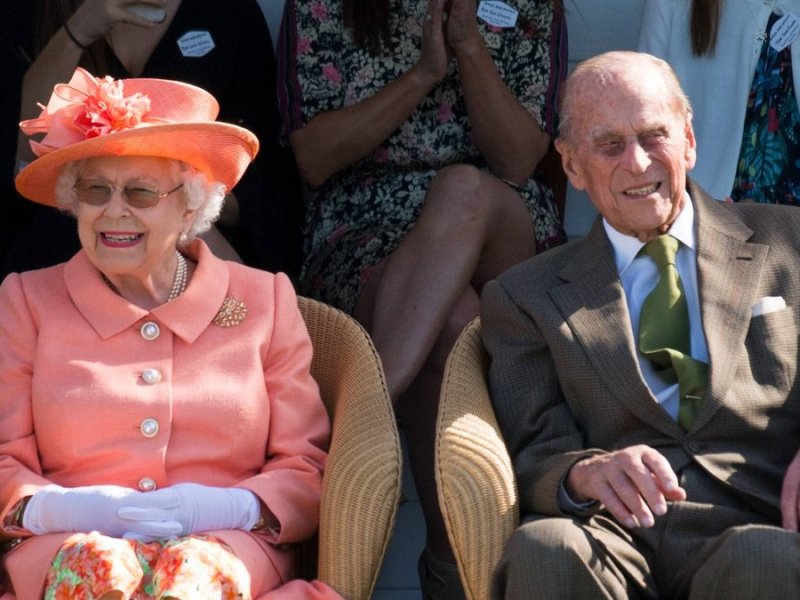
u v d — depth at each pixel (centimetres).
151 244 1377
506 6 1870
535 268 1471
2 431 1362
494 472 1330
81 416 1355
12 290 1412
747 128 1903
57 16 1738
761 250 1419
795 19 1875
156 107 1382
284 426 1412
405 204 1845
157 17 1695
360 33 1852
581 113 1415
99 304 1395
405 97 1797
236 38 1922
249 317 1435
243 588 1263
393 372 1582
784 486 1297
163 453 1355
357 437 1384
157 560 1269
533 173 1912
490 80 1795
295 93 1867
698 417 1348
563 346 1395
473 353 1491
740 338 1369
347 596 1302
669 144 1398
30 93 1716
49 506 1304
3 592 1319
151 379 1373
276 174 1941
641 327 1404
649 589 1293
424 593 1681
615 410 1371
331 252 1809
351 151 1838
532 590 1206
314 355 1549
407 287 1630
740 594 1178
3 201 1750
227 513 1329
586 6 2125
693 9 1897
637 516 1228
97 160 1359
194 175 1395
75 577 1227
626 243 1445
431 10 1767
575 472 1293
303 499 1373
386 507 1335
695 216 1443
